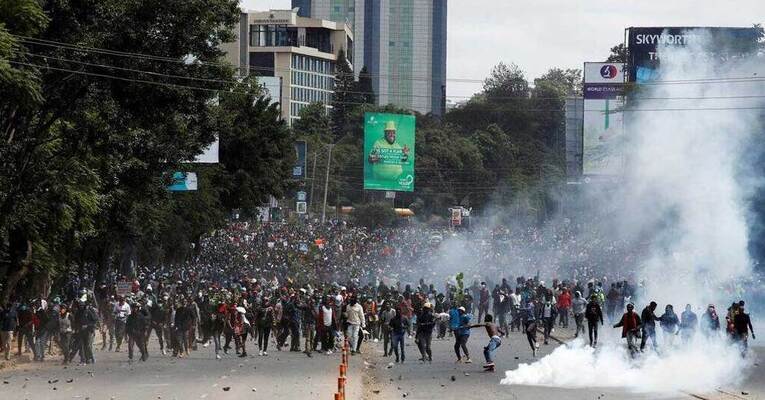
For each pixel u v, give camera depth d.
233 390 44.38
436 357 62.09
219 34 67.81
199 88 67.00
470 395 43.75
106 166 66.00
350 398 41.47
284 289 75.38
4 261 60.62
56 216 60.94
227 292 71.19
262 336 63.91
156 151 68.69
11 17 56.16
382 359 61.31
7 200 58.94
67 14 61.88
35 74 56.84
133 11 63.31
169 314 62.41
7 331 57.25
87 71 61.72
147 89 64.31
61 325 56.19
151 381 47.97
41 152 61.53
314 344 65.62
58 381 47.69
